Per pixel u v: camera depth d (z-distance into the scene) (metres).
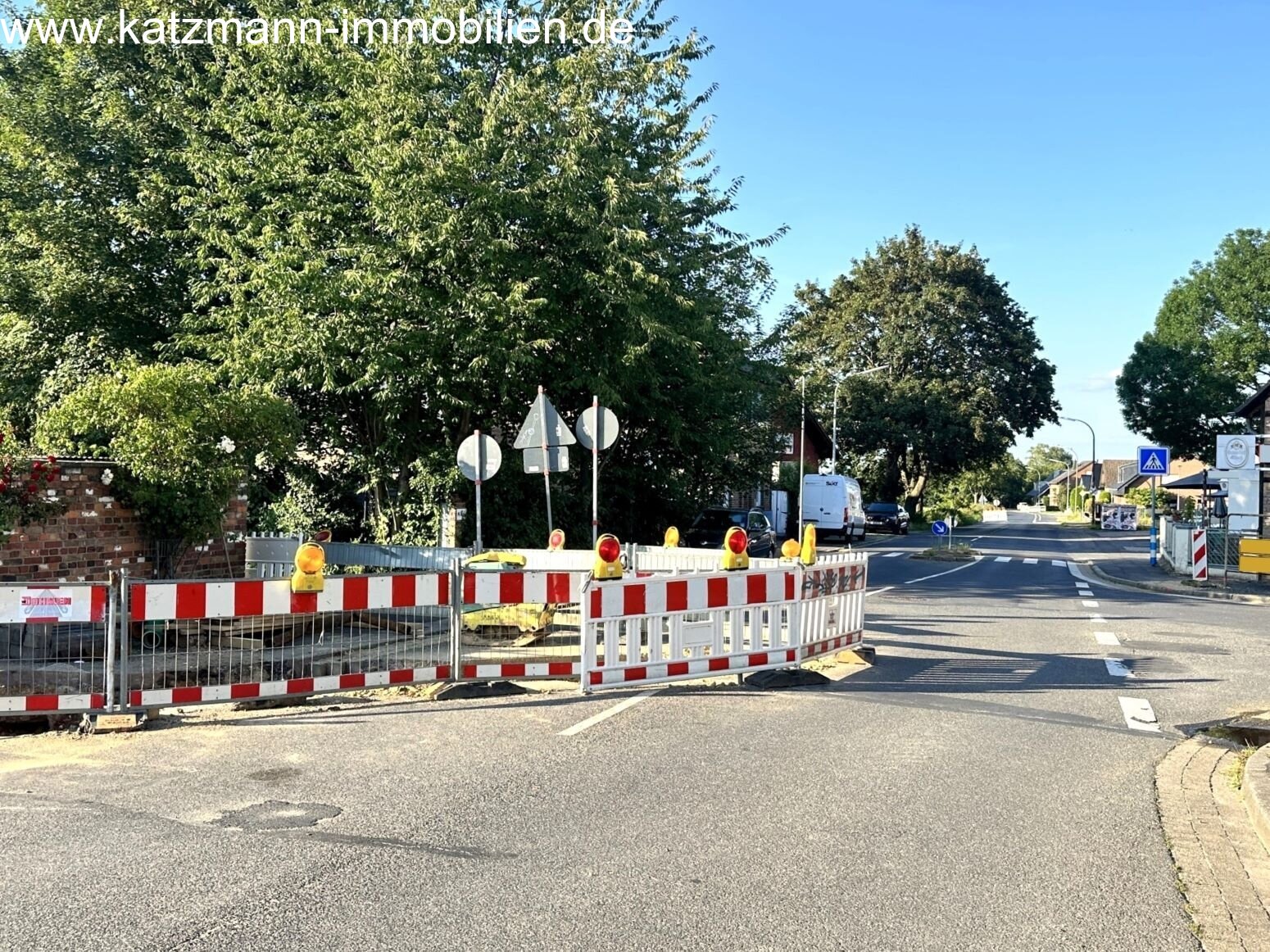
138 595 7.83
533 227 18.84
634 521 25.98
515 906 4.33
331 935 4.03
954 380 61.28
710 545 27.12
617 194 18.50
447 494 19.39
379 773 6.42
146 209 19.22
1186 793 6.26
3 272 19.25
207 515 12.28
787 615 9.95
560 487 23.08
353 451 19.91
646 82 21.03
